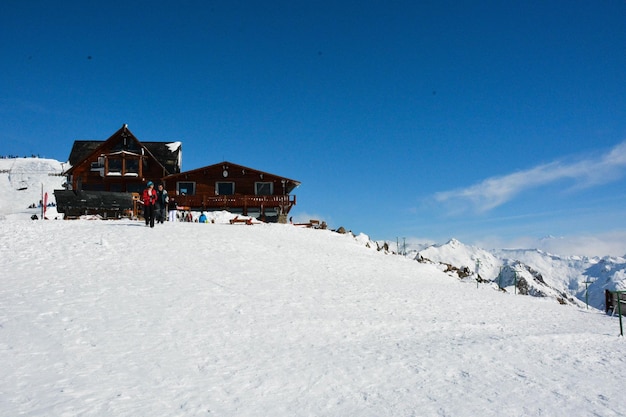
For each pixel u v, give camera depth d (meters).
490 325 13.37
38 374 6.16
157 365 6.93
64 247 17.17
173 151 52.69
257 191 47.69
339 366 7.69
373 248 33.69
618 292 22.56
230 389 6.25
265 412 5.58
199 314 10.42
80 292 11.34
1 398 5.33
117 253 16.92
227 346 8.29
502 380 7.58
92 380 6.11
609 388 7.51
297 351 8.45
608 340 12.81
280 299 13.12
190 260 17.19
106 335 8.19
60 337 7.84
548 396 6.86
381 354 8.70
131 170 48.81
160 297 11.62
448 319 13.55
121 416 5.11
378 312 13.14
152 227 23.58
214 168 47.41
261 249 21.39
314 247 25.12
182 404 5.61
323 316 11.70
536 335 12.24
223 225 29.09
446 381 7.31
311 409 5.80
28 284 11.80
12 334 7.77
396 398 6.38
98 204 34.19
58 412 5.07
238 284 14.41
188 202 44.97
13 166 124.75
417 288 19.45
